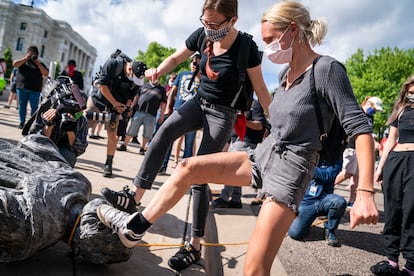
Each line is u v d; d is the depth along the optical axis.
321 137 2.07
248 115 5.25
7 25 82.69
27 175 2.42
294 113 2.08
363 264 3.98
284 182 2.08
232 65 2.93
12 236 2.07
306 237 4.71
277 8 2.15
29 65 8.26
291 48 2.13
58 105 3.81
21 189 2.30
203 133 3.08
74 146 4.12
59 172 2.65
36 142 3.00
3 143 2.79
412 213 3.49
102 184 4.67
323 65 2.01
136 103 8.33
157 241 3.20
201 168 2.30
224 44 2.97
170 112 6.89
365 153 1.86
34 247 2.17
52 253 2.58
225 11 2.76
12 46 84.56
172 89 6.82
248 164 2.33
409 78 3.85
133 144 10.77
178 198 2.31
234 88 2.99
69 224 2.39
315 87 2.03
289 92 2.15
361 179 1.85
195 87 6.14
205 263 3.05
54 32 91.62
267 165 2.19
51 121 3.84
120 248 2.38
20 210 2.12
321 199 4.43
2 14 81.94
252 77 3.03
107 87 5.02
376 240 4.92
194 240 2.95
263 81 3.06
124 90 5.16
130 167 6.34
